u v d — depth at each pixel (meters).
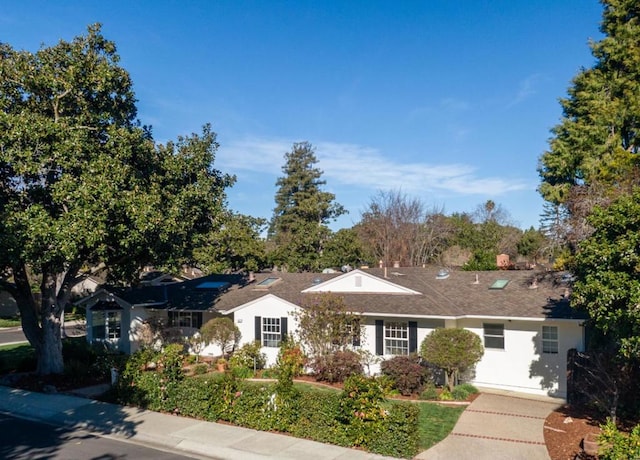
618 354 12.74
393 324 21.17
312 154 70.56
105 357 21.45
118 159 18.62
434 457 12.12
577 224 21.55
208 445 12.99
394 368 18.59
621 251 11.34
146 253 21.34
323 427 13.24
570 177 32.91
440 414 15.82
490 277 24.30
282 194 69.81
